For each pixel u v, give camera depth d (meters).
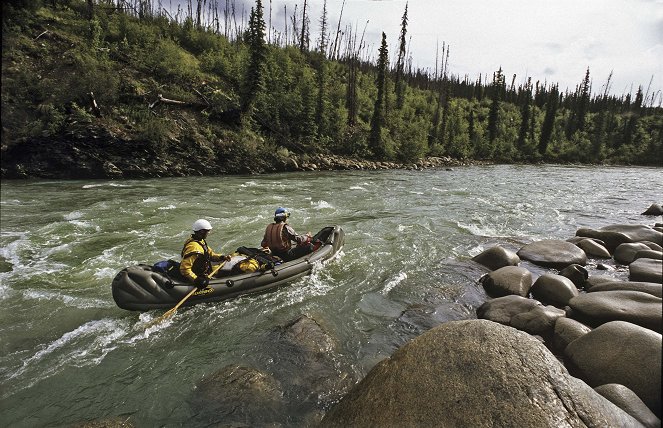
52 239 8.42
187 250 5.30
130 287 4.92
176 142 22.06
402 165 34.25
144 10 36.94
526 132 57.66
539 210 13.40
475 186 20.41
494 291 6.07
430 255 8.05
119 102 21.94
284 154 27.00
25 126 18.41
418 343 3.23
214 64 30.97
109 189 15.70
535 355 2.88
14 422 3.19
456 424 2.53
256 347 4.39
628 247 7.83
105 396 3.54
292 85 36.47
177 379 3.81
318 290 6.07
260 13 27.45
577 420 2.50
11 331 4.69
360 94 43.91
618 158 54.75
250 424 3.15
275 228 6.62
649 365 3.34
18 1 23.06
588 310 4.85
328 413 3.21
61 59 21.94
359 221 10.91
